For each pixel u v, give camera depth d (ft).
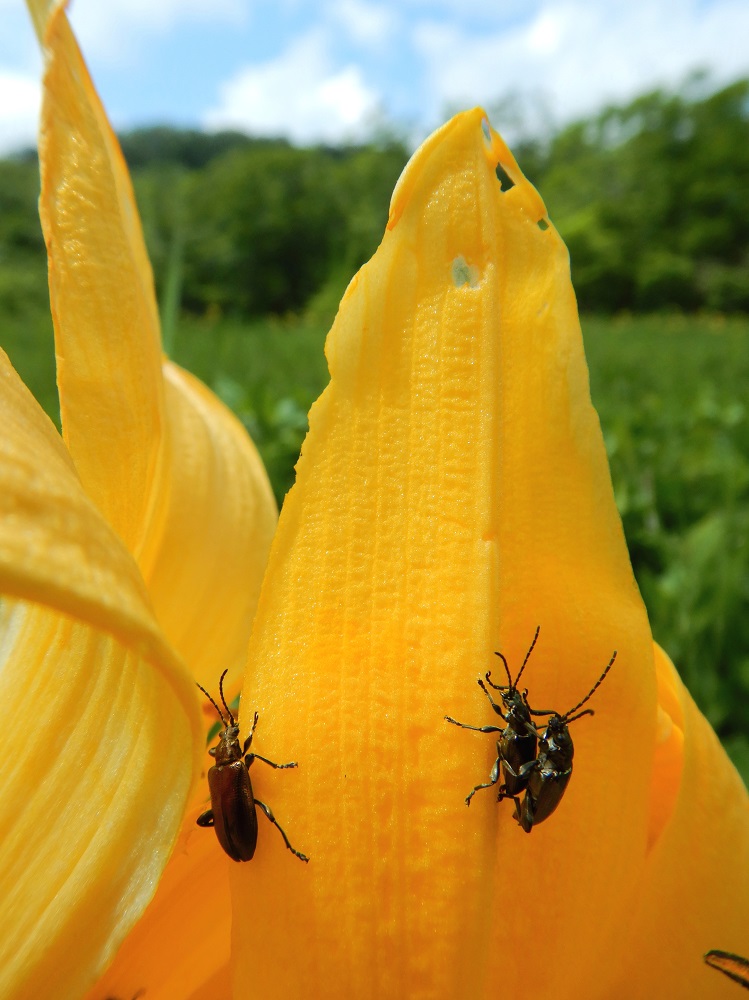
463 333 0.19
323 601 0.19
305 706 0.19
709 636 0.70
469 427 0.19
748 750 0.54
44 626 0.19
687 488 1.05
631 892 0.22
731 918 0.23
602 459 0.21
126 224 0.22
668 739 0.24
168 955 0.20
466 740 0.18
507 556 0.21
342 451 0.19
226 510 0.31
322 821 0.18
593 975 0.21
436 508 0.19
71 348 0.20
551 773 0.19
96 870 0.17
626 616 0.22
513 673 0.21
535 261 0.21
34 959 0.17
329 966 0.18
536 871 0.20
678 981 0.22
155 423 0.23
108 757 0.17
